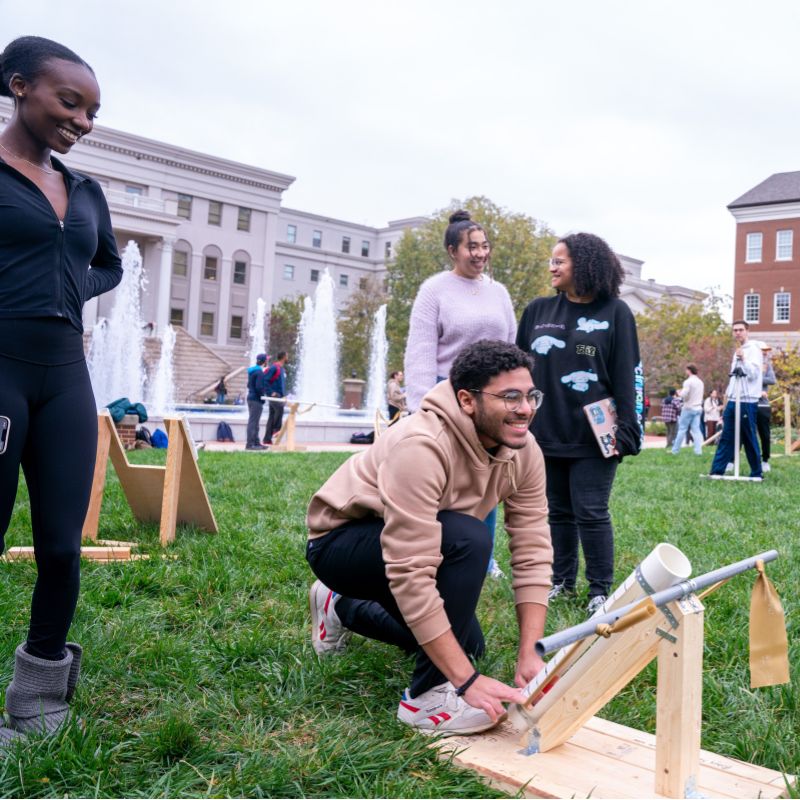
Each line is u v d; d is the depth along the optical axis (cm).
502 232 4206
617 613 187
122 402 1407
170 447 495
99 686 270
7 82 224
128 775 212
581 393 397
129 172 5153
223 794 201
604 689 212
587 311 406
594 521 395
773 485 936
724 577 203
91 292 253
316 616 313
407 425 242
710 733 250
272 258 5812
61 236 230
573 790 203
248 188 5656
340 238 7750
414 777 215
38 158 234
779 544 539
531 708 226
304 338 3612
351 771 214
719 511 696
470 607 249
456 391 240
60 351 230
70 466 230
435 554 232
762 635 208
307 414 2416
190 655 297
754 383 1002
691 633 194
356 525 264
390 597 264
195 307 5447
